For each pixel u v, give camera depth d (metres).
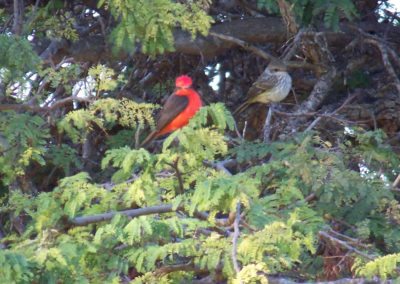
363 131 15.51
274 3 15.65
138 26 13.16
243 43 17.52
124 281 11.78
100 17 17.34
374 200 13.77
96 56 17.00
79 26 17.55
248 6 18.23
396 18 18.73
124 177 11.41
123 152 10.64
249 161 14.79
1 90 13.54
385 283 11.22
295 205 12.40
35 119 13.08
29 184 15.20
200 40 17.39
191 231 11.12
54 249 10.14
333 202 13.87
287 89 17.44
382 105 17.81
